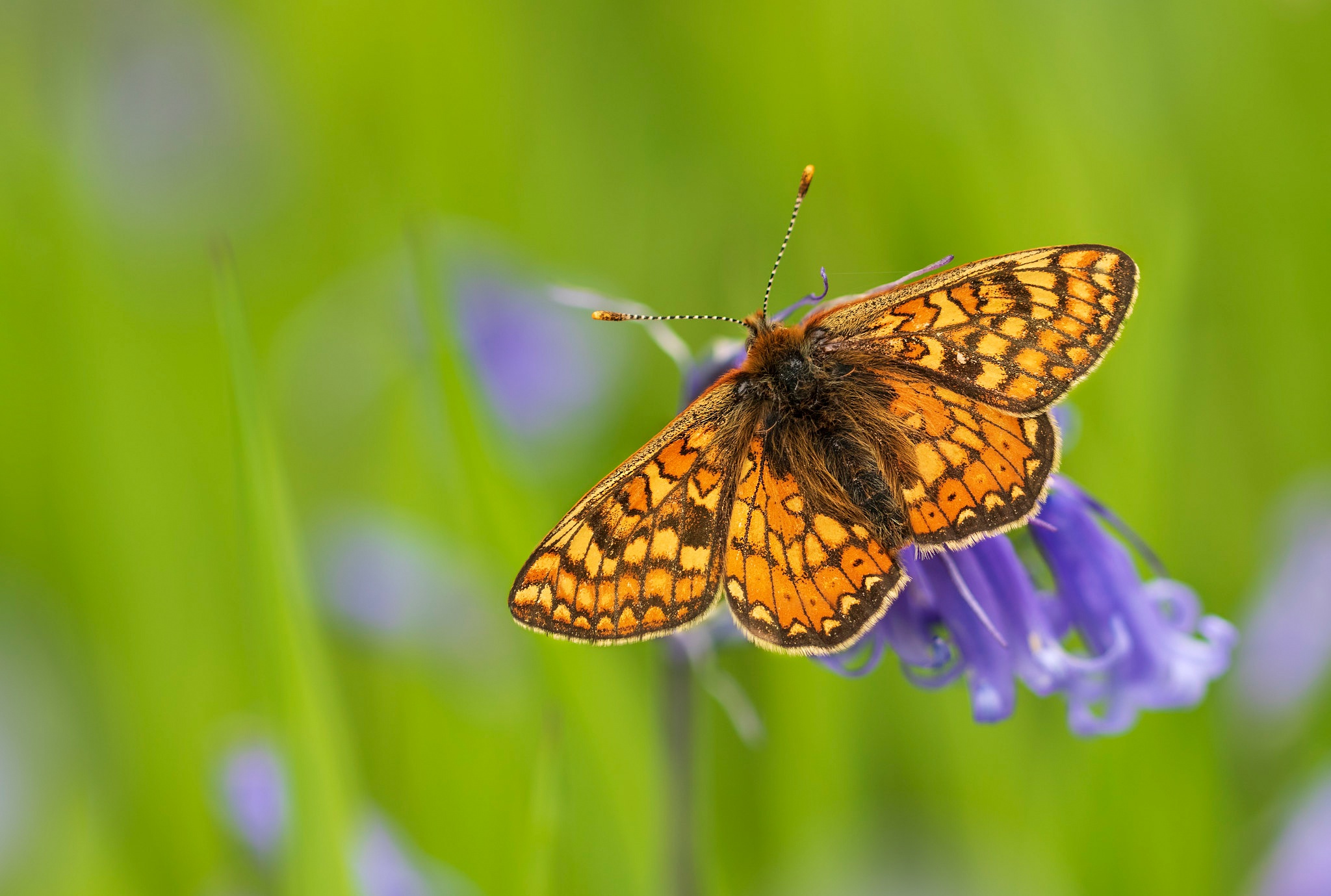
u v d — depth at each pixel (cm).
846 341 42
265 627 42
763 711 47
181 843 47
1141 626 41
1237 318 49
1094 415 46
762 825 47
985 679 41
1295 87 49
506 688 46
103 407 49
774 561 42
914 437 42
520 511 44
